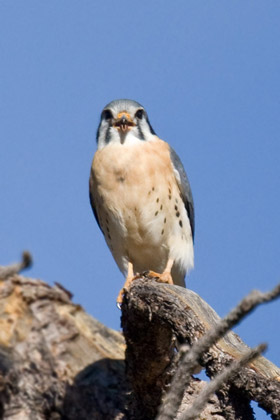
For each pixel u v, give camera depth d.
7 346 10.43
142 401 10.23
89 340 10.92
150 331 9.66
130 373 10.03
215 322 9.46
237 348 8.94
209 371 8.80
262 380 8.55
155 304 9.61
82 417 10.35
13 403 10.23
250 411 9.32
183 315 9.45
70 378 10.51
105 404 10.48
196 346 7.21
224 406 9.30
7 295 10.75
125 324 10.18
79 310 11.09
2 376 10.20
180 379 7.27
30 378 10.36
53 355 10.57
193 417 7.20
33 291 10.87
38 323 10.73
